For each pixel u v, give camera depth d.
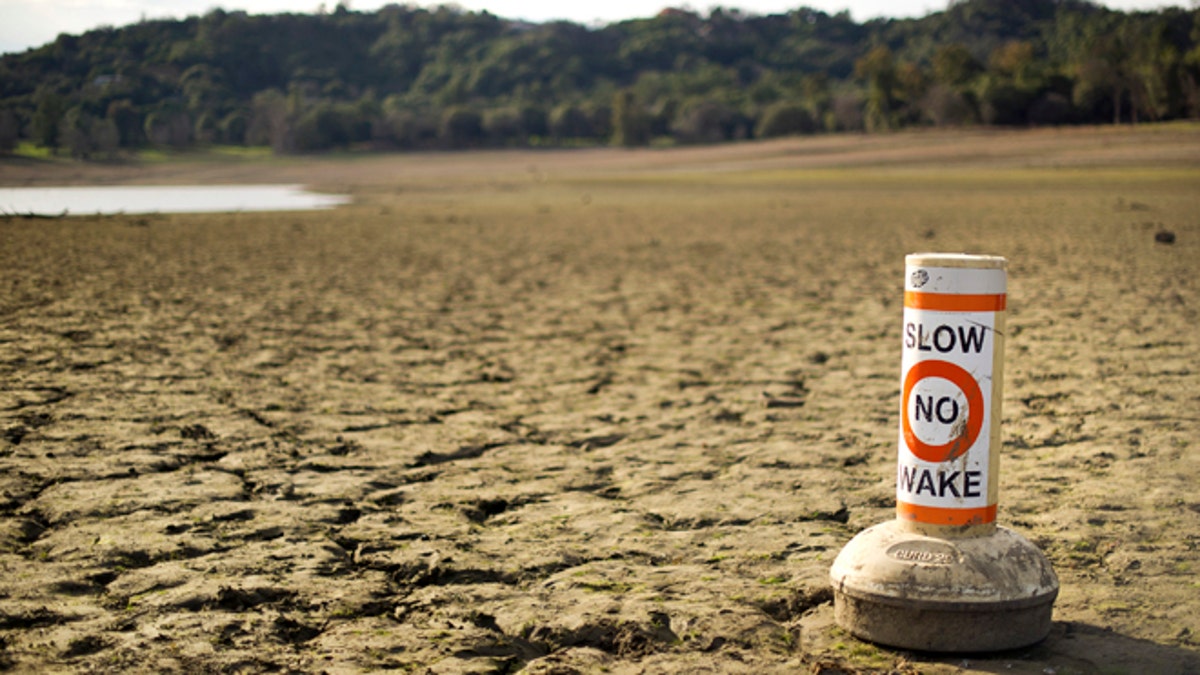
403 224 32.75
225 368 9.25
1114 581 4.12
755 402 8.05
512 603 4.01
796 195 50.25
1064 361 9.05
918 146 102.25
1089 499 5.20
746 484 5.77
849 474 5.93
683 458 6.41
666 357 10.19
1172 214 28.98
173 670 3.38
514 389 8.70
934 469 3.56
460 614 3.92
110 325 11.59
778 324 12.26
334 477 5.91
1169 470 5.69
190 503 5.30
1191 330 10.48
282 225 31.56
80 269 17.81
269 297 14.59
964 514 3.54
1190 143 75.00
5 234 25.41
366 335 11.44
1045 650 3.49
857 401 7.96
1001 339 3.57
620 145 163.12
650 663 3.46
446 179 93.50
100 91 175.88
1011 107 116.88
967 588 3.41
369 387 8.64
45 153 122.12
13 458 6.12
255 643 3.61
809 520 5.11
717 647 3.58
